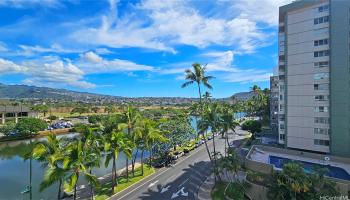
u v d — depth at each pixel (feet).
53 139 96.58
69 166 86.74
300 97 160.15
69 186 86.79
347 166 117.70
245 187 107.65
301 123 159.94
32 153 89.45
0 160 203.62
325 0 147.13
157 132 145.28
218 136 270.05
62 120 446.60
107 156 119.03
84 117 499.51
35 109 414.00
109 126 130.41
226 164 113.60
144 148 142.82
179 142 185.78
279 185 85.76
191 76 154.81
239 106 488.02
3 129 274.98
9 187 137.90
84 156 94.22
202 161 172.96
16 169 173.27
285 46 166.91
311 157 130.93
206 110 159.94
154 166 163.12
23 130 281.33
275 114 258.57
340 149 141.90
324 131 149.59
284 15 171.22
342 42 140.05
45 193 126.82
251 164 118.52
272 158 132.67
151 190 123.44
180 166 162.50
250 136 265.54
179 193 119.44
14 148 250.16
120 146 118.01
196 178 139.13
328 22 146.20
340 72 140.97
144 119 142.82
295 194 82.64
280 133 179.01
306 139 157.89
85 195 118.32
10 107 374.22
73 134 327.47
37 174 159.94
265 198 99.14
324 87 148.97
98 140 112.37
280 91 179.11
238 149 203.82
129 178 140.26
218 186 124.26
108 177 146.00
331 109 144.36
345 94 139.85
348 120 139.64
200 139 241.14
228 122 150.51
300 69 159.53
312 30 152.97
